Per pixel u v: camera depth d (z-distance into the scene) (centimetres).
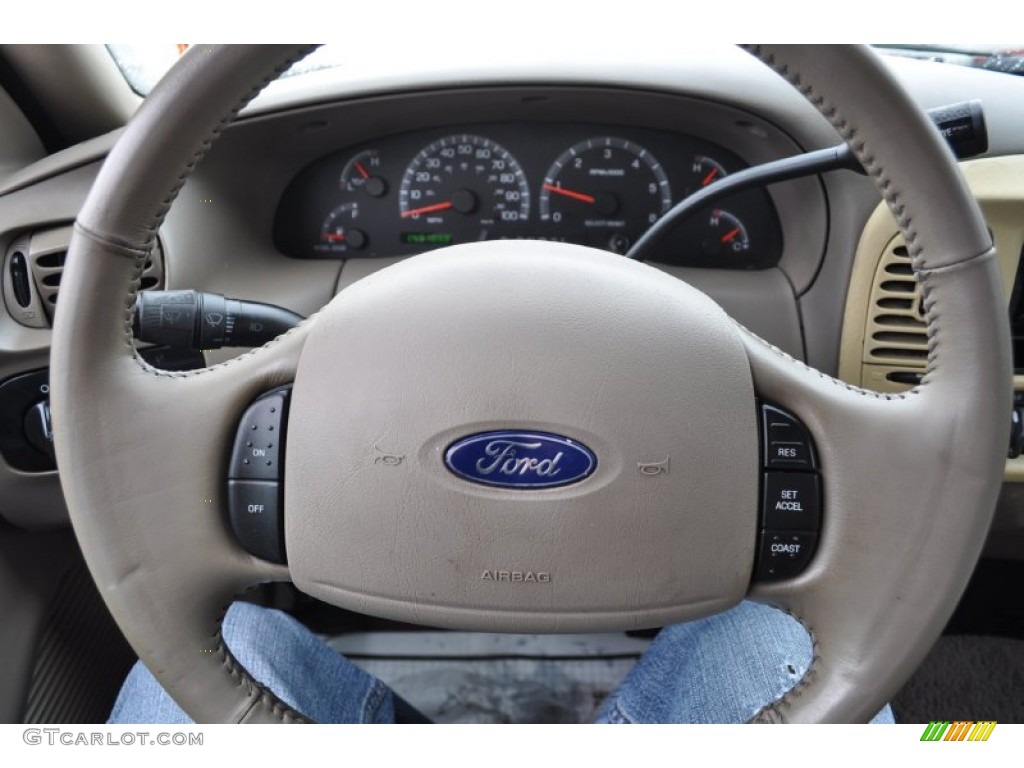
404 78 113
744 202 119
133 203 53
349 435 57
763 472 57
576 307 55
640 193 121
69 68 110
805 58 50
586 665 136
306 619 141
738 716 74
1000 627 140
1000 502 107
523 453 55
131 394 57
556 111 117
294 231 126
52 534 114
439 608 58
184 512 59
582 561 57
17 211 104
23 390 105
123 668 127
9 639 105
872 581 56
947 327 53
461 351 55
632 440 55
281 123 116
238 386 58
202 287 114
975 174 101
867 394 56
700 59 113
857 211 106
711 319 57
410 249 126
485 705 130
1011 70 113
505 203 123
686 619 59
